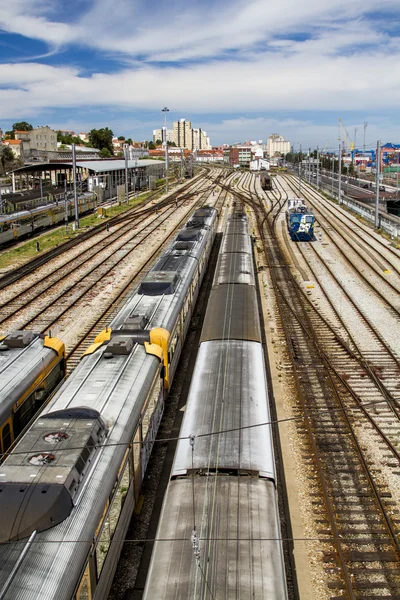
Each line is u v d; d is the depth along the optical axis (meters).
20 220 53.97
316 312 30.83
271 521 10.89
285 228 60.53
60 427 12.41
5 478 10.69
